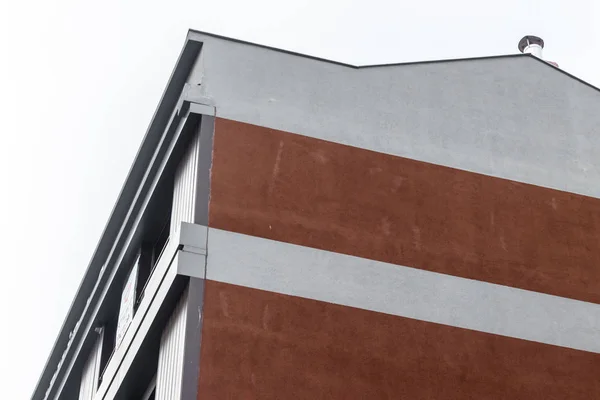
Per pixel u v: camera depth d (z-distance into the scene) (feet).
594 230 85.66
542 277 81.66
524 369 77.30
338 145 80.28
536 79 91.35
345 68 83.82
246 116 78.69
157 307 73.92
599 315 81.76
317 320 73.00
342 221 77.41
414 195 80.79
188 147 79.36
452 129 85.15
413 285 77.15
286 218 75.82
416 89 85.61
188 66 81.25
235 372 69.21
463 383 75.05
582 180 87.92
